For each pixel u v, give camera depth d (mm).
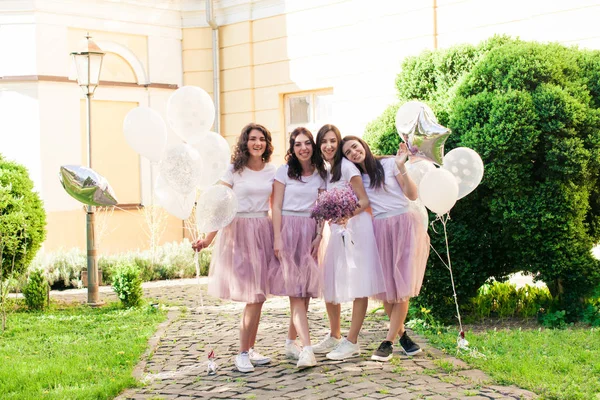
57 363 5203
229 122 12945
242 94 12727
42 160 11172
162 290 9336
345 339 5066
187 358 5387
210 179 4945
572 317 6074
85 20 11727
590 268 5891
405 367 4789
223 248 5043
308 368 4828
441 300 6195
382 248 5047
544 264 5938
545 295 6590
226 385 4566
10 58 11234
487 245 6094
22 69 11203
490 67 6133
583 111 5848
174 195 4973
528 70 5977
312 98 12109
